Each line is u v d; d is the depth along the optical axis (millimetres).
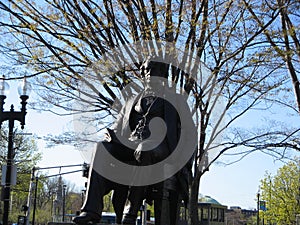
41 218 66000
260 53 11430
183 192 6430
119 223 6375
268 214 49000
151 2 10758
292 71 12406
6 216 14789
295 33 10812
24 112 14586
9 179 14945
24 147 38344
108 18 11031
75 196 81188
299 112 12828
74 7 10969
